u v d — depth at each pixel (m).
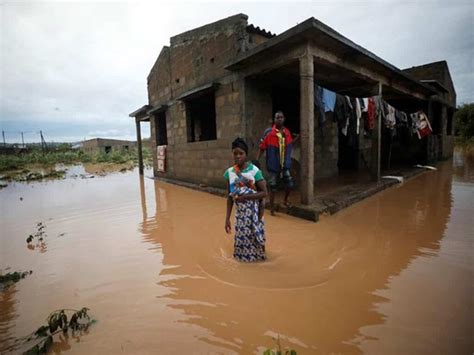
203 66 8.50
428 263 3.22
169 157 11.34
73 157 27.42
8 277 3.19
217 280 2.97
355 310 2.37
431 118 13.30
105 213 6.36
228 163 7.73
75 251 4.05
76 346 2.06
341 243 3.93
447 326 2.13
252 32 7.28
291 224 4.89
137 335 2.16
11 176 15.66
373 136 7.96
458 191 7.12
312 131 5.40
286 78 7.43
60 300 2.72
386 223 4.75
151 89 12.68
